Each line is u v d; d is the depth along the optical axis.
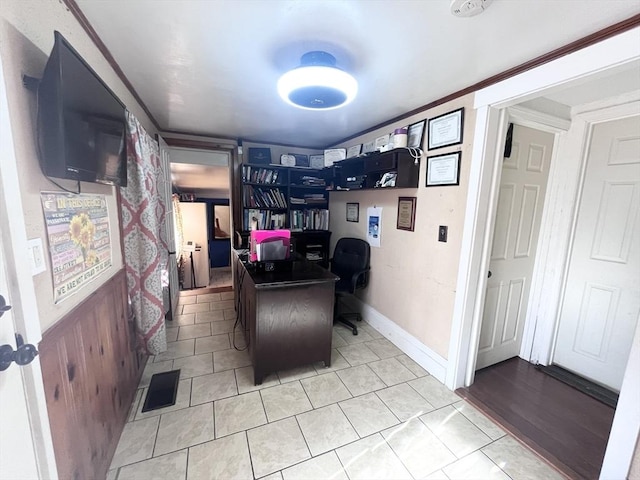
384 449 1.52
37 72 0.91
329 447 1.52
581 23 1.19
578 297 2.21
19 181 0.78
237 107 2.46
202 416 1.71
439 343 2.16
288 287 2.00
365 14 1.20
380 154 2.48
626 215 1.95
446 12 1.16
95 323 1.26
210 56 1.59
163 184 2.89
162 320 2.14
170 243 3.12
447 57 1.52
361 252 3.16
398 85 1.89
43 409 0.79
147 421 1.65
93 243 1.27
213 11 1.20
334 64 1.58
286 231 2.26
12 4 0.79
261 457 1.45
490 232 1.91
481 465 1.44
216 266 5.87
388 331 2.79
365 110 2.44
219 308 3.43
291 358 2.10
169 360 2.29
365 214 3.20
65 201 1.03
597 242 2.09
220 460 1.42
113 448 1.42
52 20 1.01
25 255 0.74
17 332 0.71
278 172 3.89
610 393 2.02
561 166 2.20
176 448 1.48
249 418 1.70
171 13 1.22
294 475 1.36
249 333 2.28
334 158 3.51
